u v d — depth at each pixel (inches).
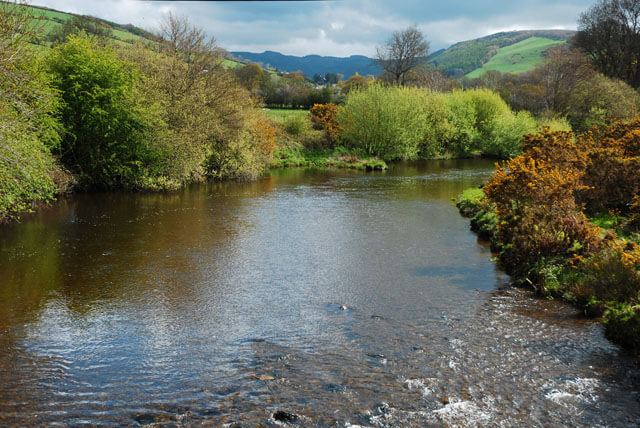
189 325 318.0
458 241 566.9
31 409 212.4
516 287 400.5
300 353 274.1
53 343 286.8
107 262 470.9
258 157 1311.5
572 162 585.9
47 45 880.9
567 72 2154.3
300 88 3368.6
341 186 1065.5
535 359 263.0
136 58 1097.4
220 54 1212.5
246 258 491.8
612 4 2145.7
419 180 1178.0
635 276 302.4
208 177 1169.4
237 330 310.0
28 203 742.5
